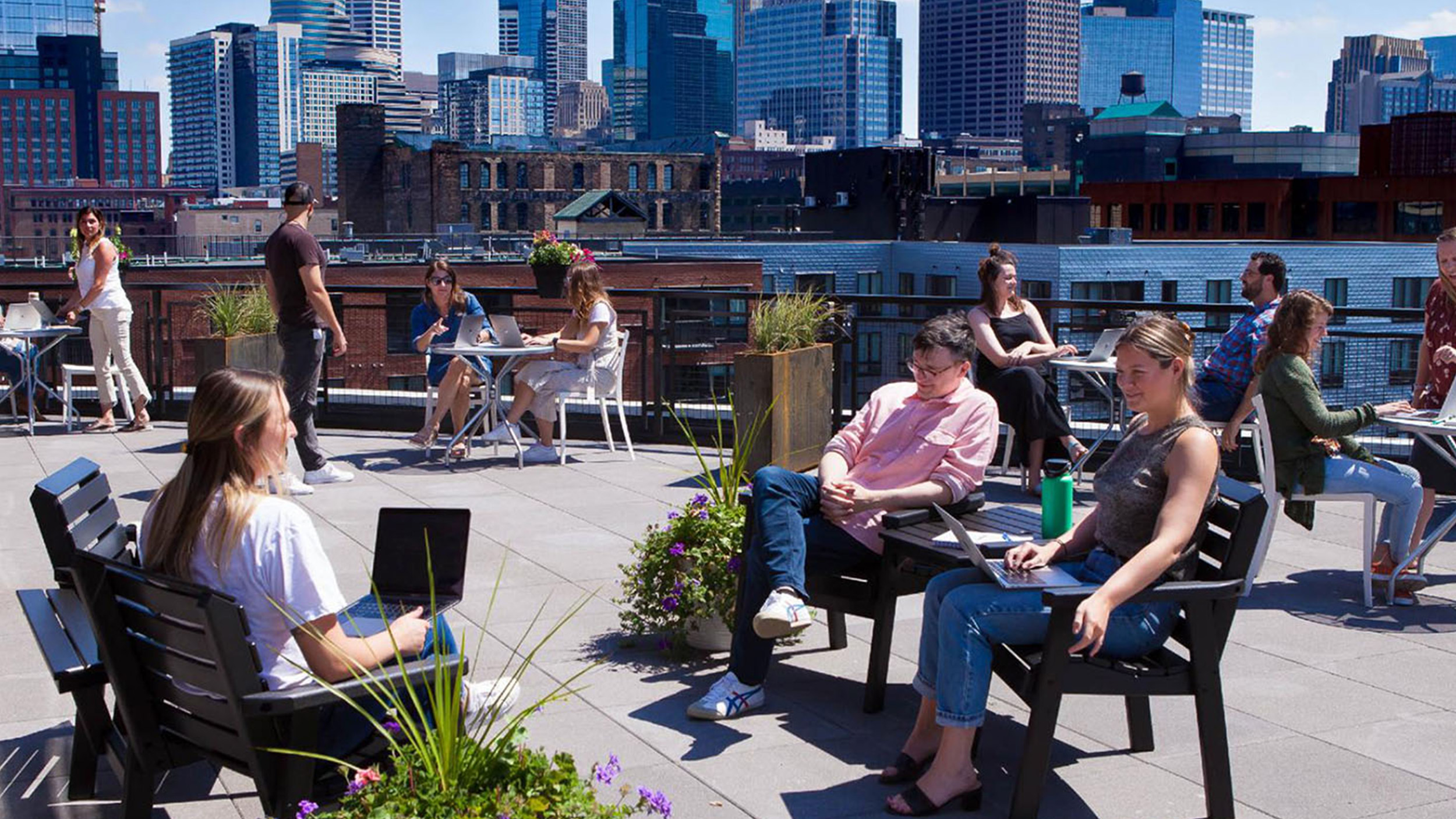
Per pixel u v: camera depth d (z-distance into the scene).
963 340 5.18
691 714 4.90
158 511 3.67
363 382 13.82
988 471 9.92
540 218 131.50
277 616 3.60
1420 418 6.77
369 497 8.91
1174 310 9.90
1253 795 4.29
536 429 11.68
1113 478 4.27
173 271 51.25
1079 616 3.83
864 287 81.25
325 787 3.68
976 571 4.35
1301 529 8.21
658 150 141.00
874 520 5.06
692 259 66.94
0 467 10.13
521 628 6.00
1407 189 92.62
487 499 8.88
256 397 3.61
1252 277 7.62
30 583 6.75
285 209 9.12
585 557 7.27
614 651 5.70
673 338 11.33
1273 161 161.50
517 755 3.24
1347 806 4.21
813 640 5.93
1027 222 89.62
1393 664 5.64
